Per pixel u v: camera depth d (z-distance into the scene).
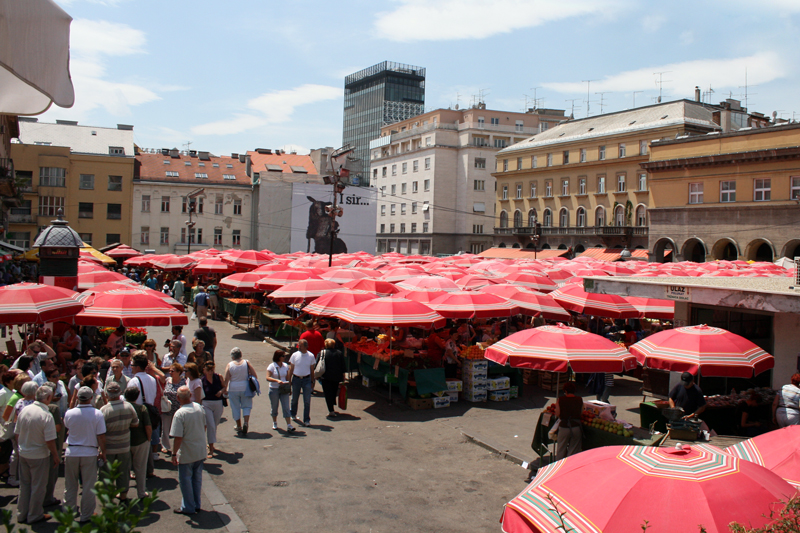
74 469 6.64
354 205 70.50
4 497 7.48
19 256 36.19
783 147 43.84
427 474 9.10
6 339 18.56
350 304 14.00
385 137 93.12
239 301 25.09
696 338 9.36
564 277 24.19
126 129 68.06
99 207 60.78
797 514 3.44
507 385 14.02
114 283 13.86
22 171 57.47
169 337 21.81
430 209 81.94
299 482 8.58
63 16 2.55
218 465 9.15
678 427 9.11
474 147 81.06
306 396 11.48
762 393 11.30
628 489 3.73
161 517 7.19
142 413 7.33
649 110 61.00
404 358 13.45
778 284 12.22
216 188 68.50
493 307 14.74
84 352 14.80
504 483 8.81
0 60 2.17
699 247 51.91
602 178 61.50
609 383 13.27
